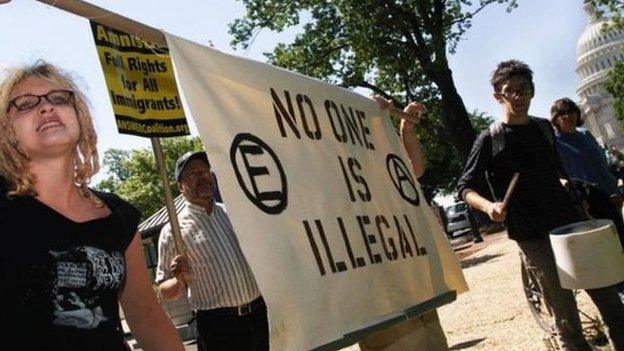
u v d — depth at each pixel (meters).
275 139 2.66
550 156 4.03
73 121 1.89
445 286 3.70
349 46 27.33
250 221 2.31
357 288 2.76
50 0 1.95
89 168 2.03
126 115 2.48
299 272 2.44
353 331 2.61
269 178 2.51
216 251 3.85
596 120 123.88
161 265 3.93
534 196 3.93
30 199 1.74
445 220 24.52
